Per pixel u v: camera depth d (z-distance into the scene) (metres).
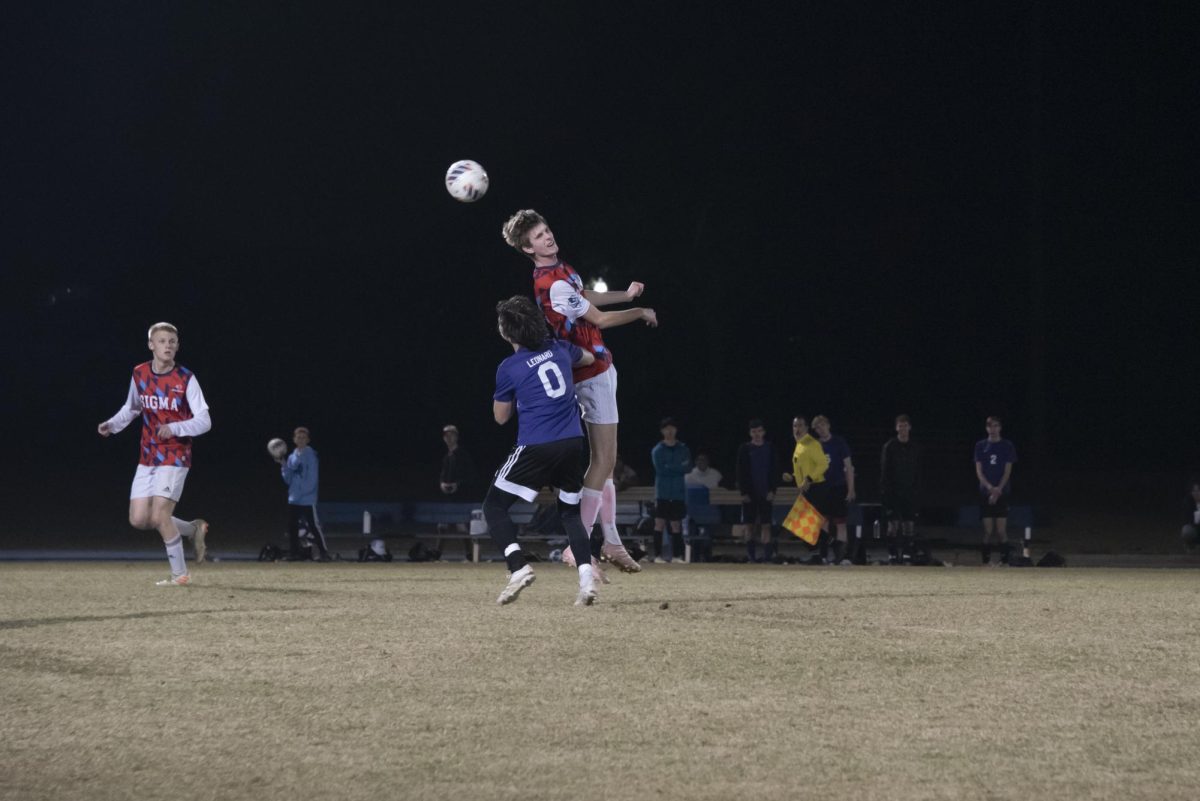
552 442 17.05
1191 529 40.91
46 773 8.59
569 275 18.31
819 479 34.34
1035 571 28.81
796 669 12.15
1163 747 9.27
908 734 9.62
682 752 9.09
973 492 74.12
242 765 8.77
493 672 11.96
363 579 23.58
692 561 36.03
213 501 61.31
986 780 8.42
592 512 18.75
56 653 12.96
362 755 9.01
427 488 70.50
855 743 9.34
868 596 19.11
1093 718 10.17
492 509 17.36
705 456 39.19
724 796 8.06
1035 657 12.92
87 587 20.92
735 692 11.09
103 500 60.91
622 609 16.80
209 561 34.94
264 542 44.84
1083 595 19.56
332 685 11.35
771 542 35.78
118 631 14.53
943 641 13.92
